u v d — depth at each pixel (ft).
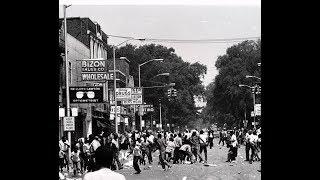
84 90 100.99
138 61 359.05
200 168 88.07
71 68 127.95
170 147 104.68
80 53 140.36
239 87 296.51
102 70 127.65
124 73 221.05
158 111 347.77
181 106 366.43
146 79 357.61
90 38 156.97
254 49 311.27
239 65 302.04
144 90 350.84
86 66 127.65
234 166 90.48
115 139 91.81
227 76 301.63
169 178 71.36
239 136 195.72
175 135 123.44
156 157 143.43
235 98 298.56
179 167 92.58
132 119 224.94
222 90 307.99
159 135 88.07
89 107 149.38
